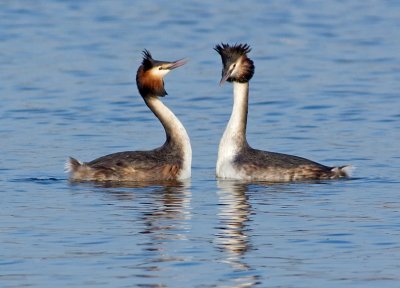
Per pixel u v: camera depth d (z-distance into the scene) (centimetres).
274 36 3472
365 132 2105
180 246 1330
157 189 1652
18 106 2386
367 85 2642
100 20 3806
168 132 1753
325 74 2809
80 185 1675
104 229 1405
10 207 1528
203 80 2727
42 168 1803
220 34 3500
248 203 1552
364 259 1276
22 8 4078
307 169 1714
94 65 2944
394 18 3856
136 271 1231
